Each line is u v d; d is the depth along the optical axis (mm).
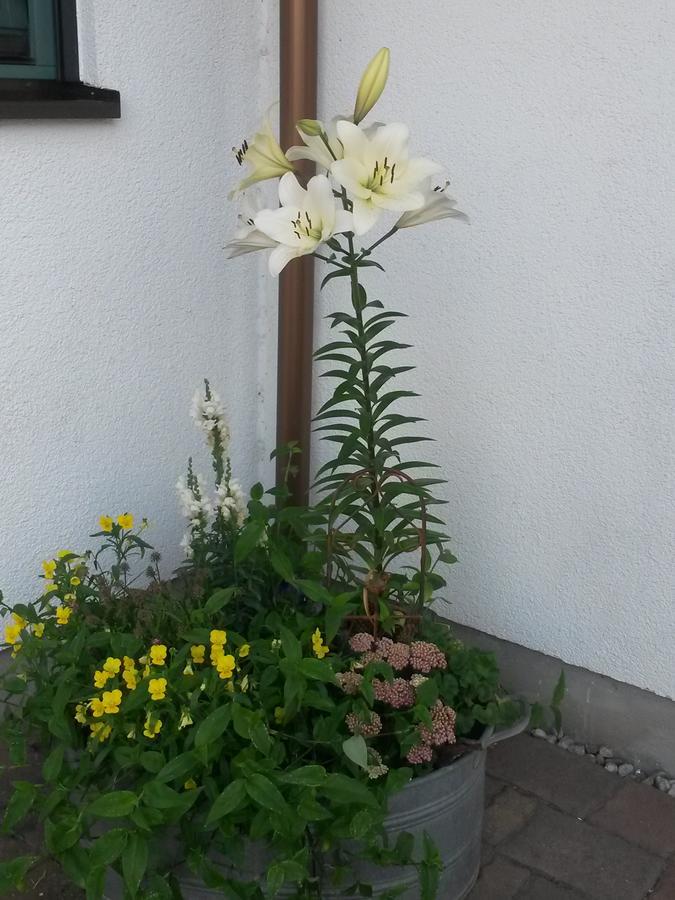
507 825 1713
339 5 1927
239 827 1304
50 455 1896
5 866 1305
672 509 1700
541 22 1662
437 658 1476
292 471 1936
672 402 1656
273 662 1389
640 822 1725
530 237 1768
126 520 1665
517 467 1890
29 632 1627
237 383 2270
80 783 1366
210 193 2086
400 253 1964
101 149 1842
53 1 1799
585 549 1830
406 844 1331
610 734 1896
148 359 2041
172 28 1917
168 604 1488
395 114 1904
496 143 1771
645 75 1569
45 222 1783
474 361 1904
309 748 1357
